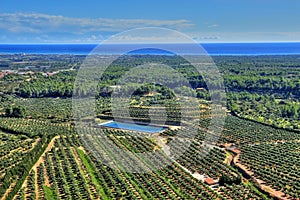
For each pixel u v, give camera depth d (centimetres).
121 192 12025
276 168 14688
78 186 12381
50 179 12825
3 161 14650
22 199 11194
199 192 12162
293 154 16212
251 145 17700
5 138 18075
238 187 12656
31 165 13788
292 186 12938
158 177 13238
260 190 12812
